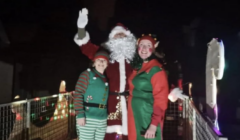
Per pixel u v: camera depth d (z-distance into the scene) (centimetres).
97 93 308
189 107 402
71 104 567
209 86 366
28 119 441
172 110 527
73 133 551
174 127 523
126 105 339
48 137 498
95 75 313
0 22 888
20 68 898
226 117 971
